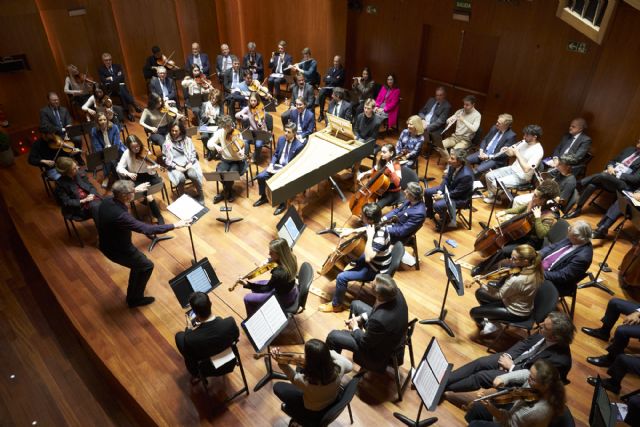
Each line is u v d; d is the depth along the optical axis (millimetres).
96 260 5098
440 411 3492
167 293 4625
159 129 7098
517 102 7086
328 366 2684
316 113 9086
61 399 4340
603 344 4098
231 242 5375
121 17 8930
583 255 3867
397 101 7875
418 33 7859
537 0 6289
